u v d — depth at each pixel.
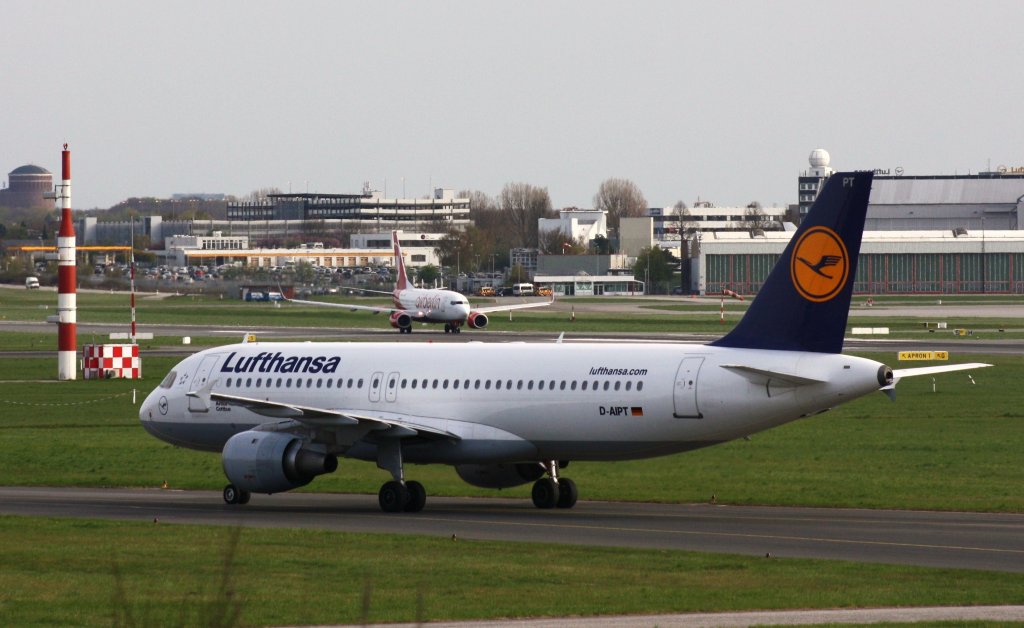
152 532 138.00
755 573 112.56
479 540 132.50
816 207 148.50
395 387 169.25
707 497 167.25
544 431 159.62
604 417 156.00
